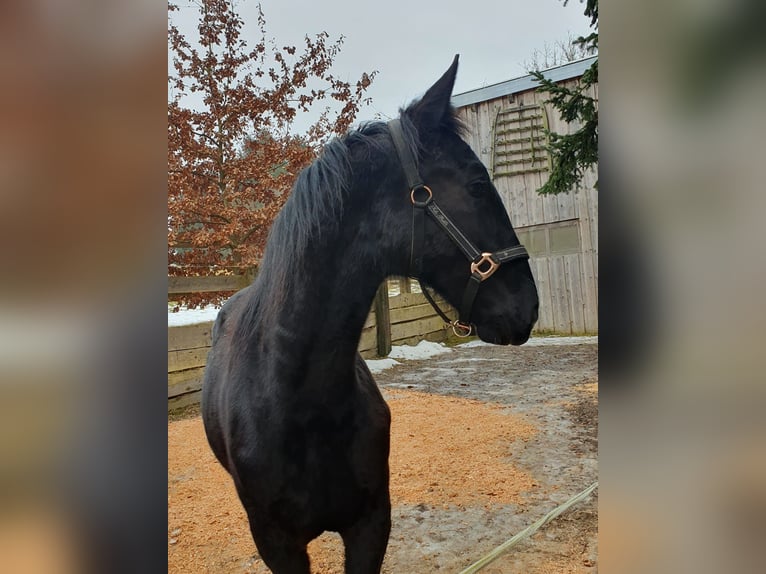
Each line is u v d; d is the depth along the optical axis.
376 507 1.39
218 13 5.33
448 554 2.22
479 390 5.19
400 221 1.27
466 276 1.28
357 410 1.36
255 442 1.30
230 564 2.22
